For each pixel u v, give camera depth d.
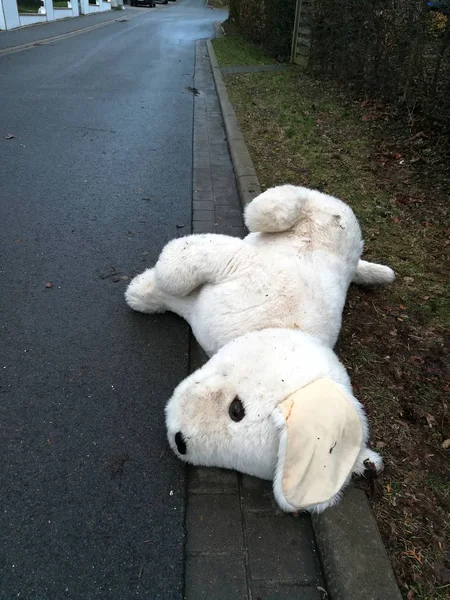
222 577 1.05
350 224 1.60
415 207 2.78
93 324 1.77
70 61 7.22
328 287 1.37
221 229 2.54
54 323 1.76
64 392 1.47
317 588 1.04
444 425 1.43
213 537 1.12
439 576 1.04
